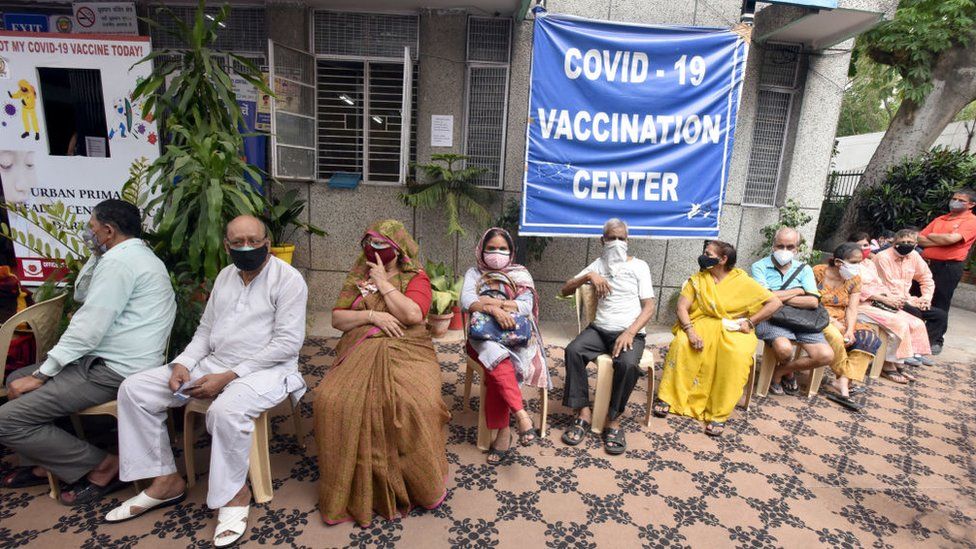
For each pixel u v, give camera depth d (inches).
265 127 176.4
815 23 167.9
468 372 118.6
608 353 114.1
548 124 156.1
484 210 178.2
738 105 164.9
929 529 85.5
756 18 185.5
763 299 119.3
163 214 113.3
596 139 159.3
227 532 73.0
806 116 193.2
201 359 86.7
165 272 89.2
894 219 257.9
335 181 180.1
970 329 227.3
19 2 169.8
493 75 180.1
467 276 106.5
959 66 266.2
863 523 86.3
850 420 127.3
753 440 114.0
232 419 73.3
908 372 164.1
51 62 135.6
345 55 177.6
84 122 144.0
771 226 200.1
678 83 159.5
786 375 146.6
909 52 274.1
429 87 180.7
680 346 124.3
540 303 195.5
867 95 570.3
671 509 87.2
